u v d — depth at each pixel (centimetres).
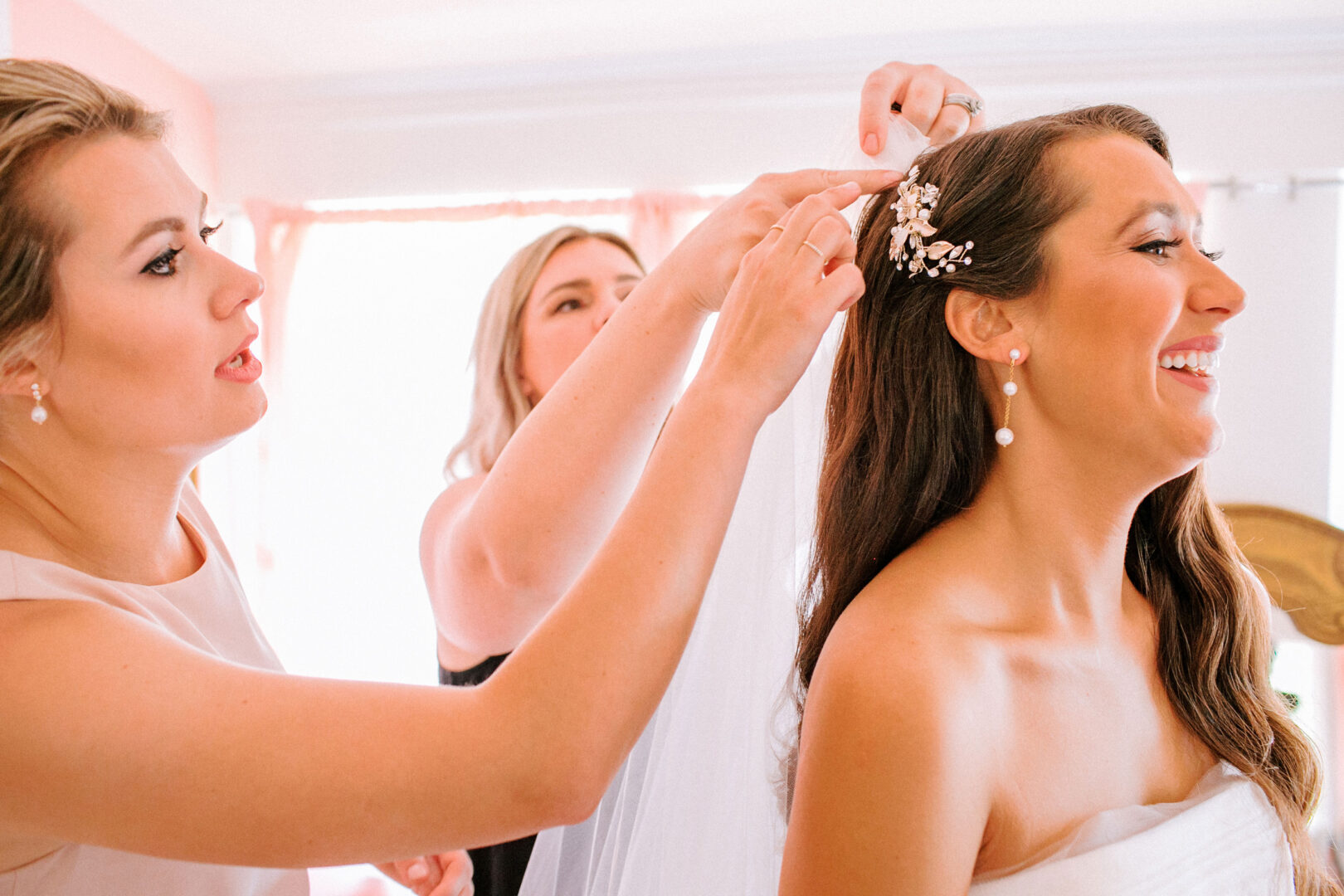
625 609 62
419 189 387
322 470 400
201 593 90
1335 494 340
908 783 69
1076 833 78
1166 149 89
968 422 86
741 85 358
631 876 93
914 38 335
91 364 72
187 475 85
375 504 398
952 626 77
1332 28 315
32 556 76
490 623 131
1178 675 95
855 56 345
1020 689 79
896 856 68
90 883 75
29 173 67
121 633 65
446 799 60
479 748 60
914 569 82
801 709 90
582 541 112
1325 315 333
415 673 398
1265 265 335
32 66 69
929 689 70
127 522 82
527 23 324
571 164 375
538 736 60
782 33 332
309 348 399
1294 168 329
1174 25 320
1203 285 77
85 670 62
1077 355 79
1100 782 83
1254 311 337
